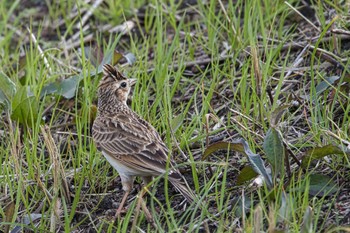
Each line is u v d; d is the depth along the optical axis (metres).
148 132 11.30
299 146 11.73
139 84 14.04
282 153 10.34
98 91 12.12
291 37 14.65
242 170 10.69
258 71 12.34
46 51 14.59
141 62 14.21
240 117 12.53
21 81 14.32
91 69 14.34
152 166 10.87
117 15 17.28
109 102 11.98
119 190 11.84
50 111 14.07
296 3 15.70
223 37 15.04
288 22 15.26
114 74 12.10
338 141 11.31
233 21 15.04
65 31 17.62
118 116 11.73
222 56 14.50
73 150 12.95
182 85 14.12
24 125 12.72
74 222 11.30
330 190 10.38
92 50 14.04
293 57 14.16
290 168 11.20
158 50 14.27
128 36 16.72
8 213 10.87
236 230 9.96
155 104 12.95
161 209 10.84
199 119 12.53
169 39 15.98
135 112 12.50
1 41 16.59
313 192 10.48
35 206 11.62
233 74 13.86
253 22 14.76
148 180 11.28
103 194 11.67
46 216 11.09
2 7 17.59
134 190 11.77
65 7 18.44
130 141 11.19
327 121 11.77
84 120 12.88
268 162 11.12
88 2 18.02
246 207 10.43
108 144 11.38
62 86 13.53
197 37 15.52
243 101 12.75
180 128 12.48
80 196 11.72
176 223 10.34
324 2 15.11
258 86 12.38
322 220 10.14
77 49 16.59
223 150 12.16
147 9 16.83
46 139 11.52
